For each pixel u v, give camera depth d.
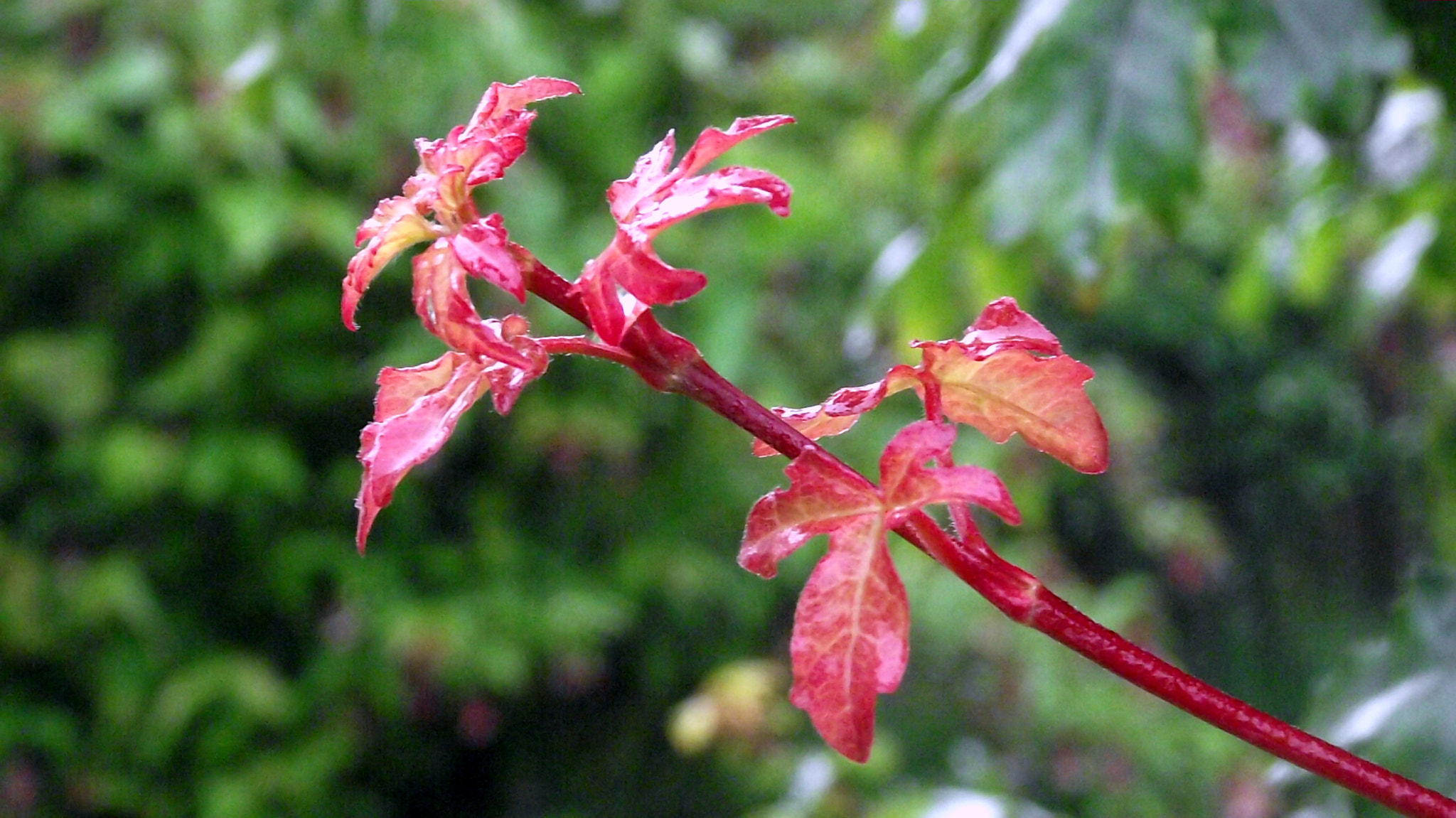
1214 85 0.96
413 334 1.27
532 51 1.23
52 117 1.20
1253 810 1.34
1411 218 0.70
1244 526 2.34
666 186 0.17
